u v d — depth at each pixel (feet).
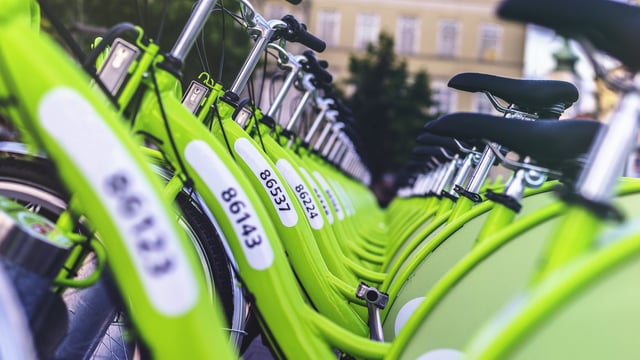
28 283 3.78
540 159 4.50
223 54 6.33
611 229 3.05
